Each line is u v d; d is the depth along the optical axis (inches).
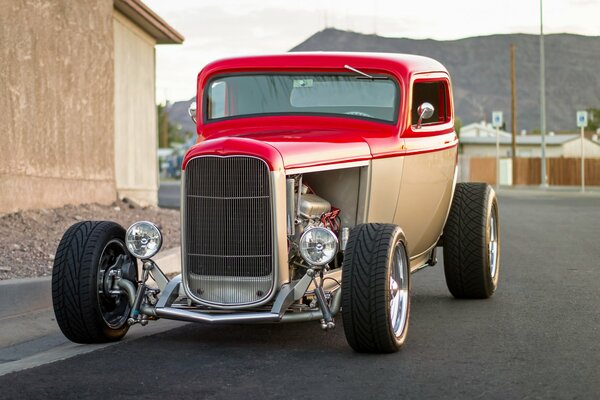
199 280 245.1
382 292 231.0
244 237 240.7
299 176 248.4
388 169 276.7
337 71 291.3
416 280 394.9
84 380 209.6
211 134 294.2
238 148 238.5
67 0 546.6
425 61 311.0
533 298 334.0
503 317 293.4
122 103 689.6
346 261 235.3
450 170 320.8
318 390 199.5
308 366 223.8
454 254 326.6
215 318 237.6
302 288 239.1
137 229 250.8
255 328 278.7
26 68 490.6
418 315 299.9
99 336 253.8
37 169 504.1
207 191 242.1
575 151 3221.0
